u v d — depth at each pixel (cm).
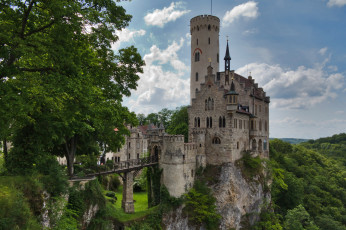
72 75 2122
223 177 5231
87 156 4997
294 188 7062
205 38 7231
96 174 3828
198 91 5816
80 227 2941
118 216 4162
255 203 5569
